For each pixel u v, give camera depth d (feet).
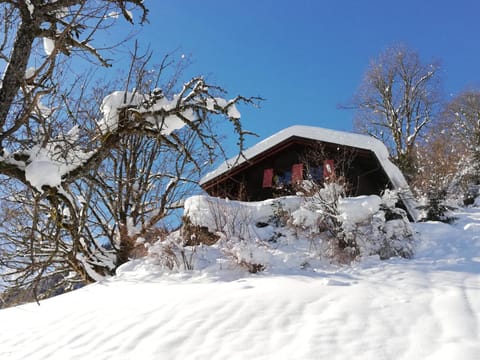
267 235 35.14
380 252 30.01
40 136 19.99
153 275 29.96
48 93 19.54
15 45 18.03
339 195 33.81
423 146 81.82
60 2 18.13
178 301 20.80
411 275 23.38
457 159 66.80
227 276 27.73
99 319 19.92
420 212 42.80
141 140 41.75
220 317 17.57
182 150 23.90
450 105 95.35
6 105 17.85
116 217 36.11
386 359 12.23
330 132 49.57
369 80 95.35
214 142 23.00
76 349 16.70
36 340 18.61
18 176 18.26
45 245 34.42
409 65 93.76
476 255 27.78
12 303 28.02
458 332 13.34
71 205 18.86
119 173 40.24
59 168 18.28
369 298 18.24
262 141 52.70
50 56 17.19
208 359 13.92
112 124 21.42
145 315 19.31
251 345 14.49
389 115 92.07
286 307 17.90
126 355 15.25
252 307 18.31
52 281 42.57
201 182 51.47
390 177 49.24
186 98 22.04
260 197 54.19
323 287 21.09
